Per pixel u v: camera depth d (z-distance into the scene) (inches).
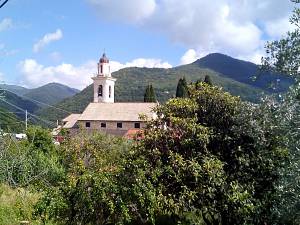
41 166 845.2
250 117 436.1
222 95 474.9
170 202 428.8
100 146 851.4
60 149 977.5
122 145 832.9
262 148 431.8
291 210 334.0
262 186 436.1
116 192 424.8
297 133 341.1
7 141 820.6
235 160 455.8
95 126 2496.3
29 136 1039.0
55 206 435.8
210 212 447.8
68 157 902.4
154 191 428.1
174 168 443.5
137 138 499.2
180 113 484.4
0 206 538.3
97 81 2908.5
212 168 430.3
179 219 470.9
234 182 428.1
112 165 585.9
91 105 2608.3
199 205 441.4
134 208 431.2
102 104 2605.8
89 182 432.5
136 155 463.2
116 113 2522.1
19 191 642.2
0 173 745.6
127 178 435.2
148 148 467.5
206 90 482.6
